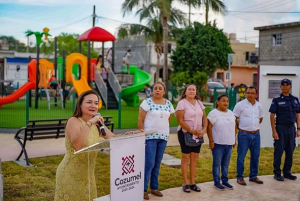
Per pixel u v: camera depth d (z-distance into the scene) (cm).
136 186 412
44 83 2323
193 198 645
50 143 1102
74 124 420
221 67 2928
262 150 1060
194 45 2808
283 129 764
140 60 4466
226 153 704
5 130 1310
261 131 1104
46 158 894
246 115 743
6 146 1049
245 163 916
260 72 1083
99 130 438
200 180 755
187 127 659
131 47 4766
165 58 2920
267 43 3275
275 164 775
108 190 666
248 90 748
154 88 657
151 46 4553
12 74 4116
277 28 3183
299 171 847
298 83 1084
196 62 2800
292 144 773
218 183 701
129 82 2741
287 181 767
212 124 698
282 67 1079
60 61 2923
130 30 3391
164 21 2892
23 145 841
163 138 645
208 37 2822
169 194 663
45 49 5044
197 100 689
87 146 414
